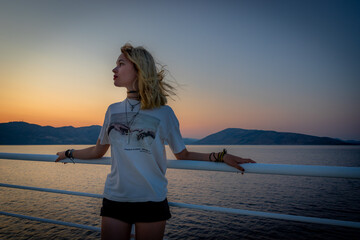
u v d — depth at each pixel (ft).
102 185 122.93
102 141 4.79
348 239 53.36
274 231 58.34
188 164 4.57
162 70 5.04
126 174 4.18
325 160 270.05
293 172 3.73
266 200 90.74
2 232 57.41
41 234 55.72
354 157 323.78
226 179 162.20
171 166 4.77
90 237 53.42
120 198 4.17
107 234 4.20
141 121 4.26
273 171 3.88
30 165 267.59
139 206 4.08
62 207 79.41
